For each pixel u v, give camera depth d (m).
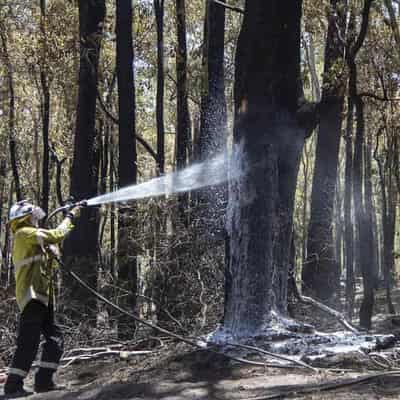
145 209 12.46
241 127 7.78
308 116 8.20
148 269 12.07
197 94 18.11
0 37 21.33
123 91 14.85
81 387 6.93
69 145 24.58
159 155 17.77
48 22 18.80
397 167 18.22
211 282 11.31
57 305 11.37
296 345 7.27
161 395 5.96
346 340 7.55
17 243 6.68
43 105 22.09
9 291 11.41
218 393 5.89
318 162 15.87
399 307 19.92
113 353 8.98
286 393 5.65
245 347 7.11
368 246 12.71
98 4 15.49
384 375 6.08
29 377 7.98
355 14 13.61
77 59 19.06
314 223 15.85
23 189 31.02
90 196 15.00
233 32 21.73
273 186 7.73
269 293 7.62
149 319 11.52
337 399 5.36
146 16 21.03
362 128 12.48
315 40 24.41
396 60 16.11
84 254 14.12
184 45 16.69
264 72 7.73
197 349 7.60
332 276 15.65
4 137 25.41
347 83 13.59
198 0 22.25
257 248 7.60
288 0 7.95
